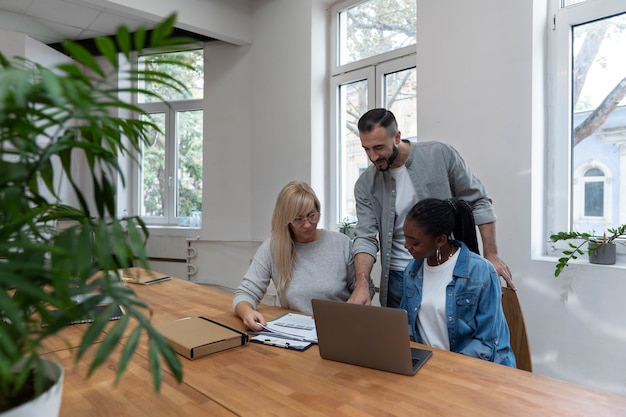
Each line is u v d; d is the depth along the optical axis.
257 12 4.10
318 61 3.73
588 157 2.38
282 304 2.08
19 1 3.62
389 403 1.06
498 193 2.52
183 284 2.58
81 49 0.51
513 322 1.71
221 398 1.10
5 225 0.57
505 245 2.51
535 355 2.40
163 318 1.86
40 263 0.56
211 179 4.43
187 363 1.35
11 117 0.56
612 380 2.13
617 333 2.11
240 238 4.29
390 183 2.17
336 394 1.12
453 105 2.71
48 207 0.62
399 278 2.21
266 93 4.06
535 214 2.42
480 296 1.57
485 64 2.56
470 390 1.13
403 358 1.22
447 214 1.62
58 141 0.61
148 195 4.88
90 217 0.66
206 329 1.57
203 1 3.79
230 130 4.32
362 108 3.60
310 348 1.48
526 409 1.02
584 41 2.37
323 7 3.76
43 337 0.57
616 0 2.22
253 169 4.20
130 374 1.26
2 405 0.66
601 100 2.33
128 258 0.58
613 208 2.30
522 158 2.42
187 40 0.54
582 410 1.01
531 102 2.38
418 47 2.90
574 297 2.25
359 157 3.64
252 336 1.60
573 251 2.30
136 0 3.36
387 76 3.41
